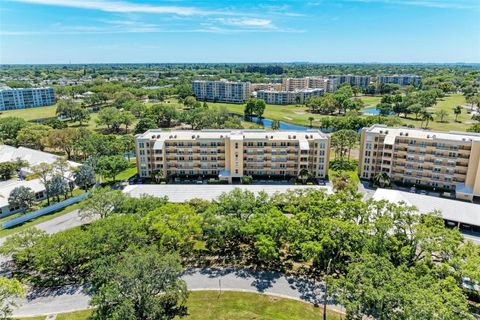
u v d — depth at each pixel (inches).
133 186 4279.0
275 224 2706.7
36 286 2608.3
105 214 3344.0
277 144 4820.4
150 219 2893.7
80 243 2598.4
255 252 3029.0
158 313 2084.2
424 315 1633.9
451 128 7608.3
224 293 2472.9
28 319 2233.0
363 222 2785.4
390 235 2566.4
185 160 4975.4
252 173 4953.3
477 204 3836.1
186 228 2748.5
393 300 1766.7
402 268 2132.1
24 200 3961.6
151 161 4943.4
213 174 5029.5
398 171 4690.0
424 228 2413.9
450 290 1941.4
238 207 3085.6
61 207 4133.9
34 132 6520.7
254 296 2439.7
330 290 2053.4
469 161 4178.2
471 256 2225.6
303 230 2613.2
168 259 2202.3
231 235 2933.1
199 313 2266.2
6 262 2947.8
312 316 2242.9
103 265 2191.2
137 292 2050.9
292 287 2544.3
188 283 2586.1
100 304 1964.8
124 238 2632.9
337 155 6122.1
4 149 5994.1
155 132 5177.2
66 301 2426.2
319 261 2682.1
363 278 1934.1
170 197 3941.9
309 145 4763.8
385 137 4635.8
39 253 2571.4
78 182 4458.7
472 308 2186.3
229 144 4845.0
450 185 4404.5
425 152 4451.3
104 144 5826.8
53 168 4635.8
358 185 4662.9
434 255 2420.0
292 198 3272.6
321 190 3440.0
